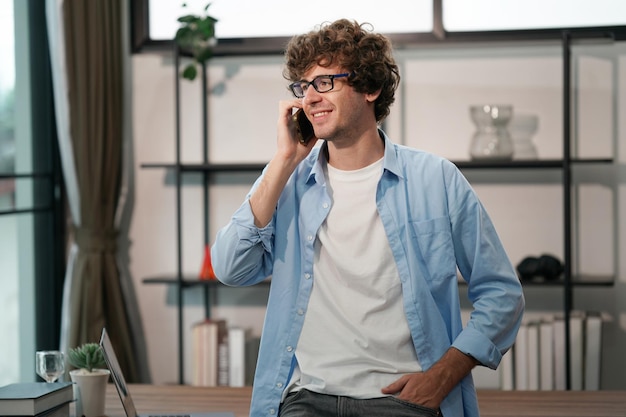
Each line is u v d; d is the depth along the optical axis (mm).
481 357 1954
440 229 2016
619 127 4391
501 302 2002
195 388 2811
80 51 4293
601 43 4379
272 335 2055
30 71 4379
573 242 4441
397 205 2029
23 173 4309
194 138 4711
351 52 1942
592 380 4105
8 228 4164
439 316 2000
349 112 1964
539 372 4121
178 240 4398
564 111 4129
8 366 4152
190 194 4727
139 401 2615
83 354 2414
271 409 2027
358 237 2008
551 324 4125
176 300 4754
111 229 4496
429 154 2090
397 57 4523
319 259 2033
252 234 2033
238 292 4688
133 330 4652
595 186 4422
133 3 4695
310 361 1982
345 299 1985
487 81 4469
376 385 1935
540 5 4441
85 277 4367
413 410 1898
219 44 4617
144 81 4727
